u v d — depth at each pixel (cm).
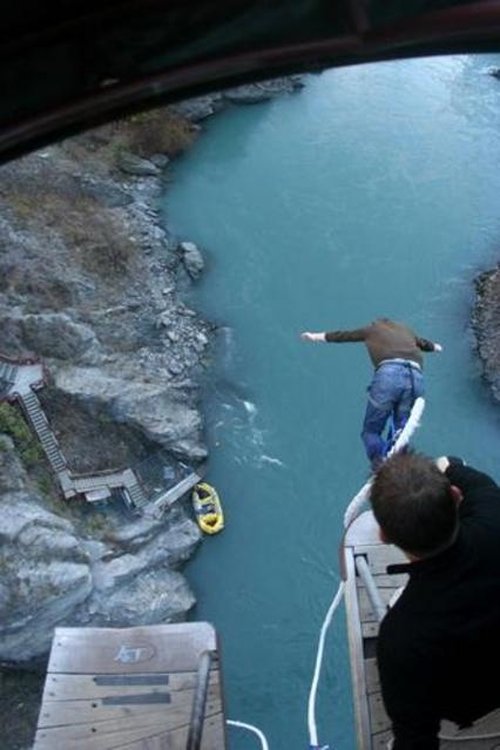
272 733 2709
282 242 3891
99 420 3275
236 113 4319
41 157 3878
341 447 3353
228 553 3128
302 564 3105
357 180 4103
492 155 4241
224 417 3409
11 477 3027
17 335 3334
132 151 4100
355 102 4394
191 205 4003
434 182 4109
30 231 3634
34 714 2759
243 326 3638
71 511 3097
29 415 3206
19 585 2788
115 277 3666
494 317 3672
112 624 2889
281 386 3491
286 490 3256
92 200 3869
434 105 4412
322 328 3641
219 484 3262
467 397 3491
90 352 3394
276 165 4156
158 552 3064
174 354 3516
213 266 3806
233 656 2877
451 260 3856
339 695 2786
